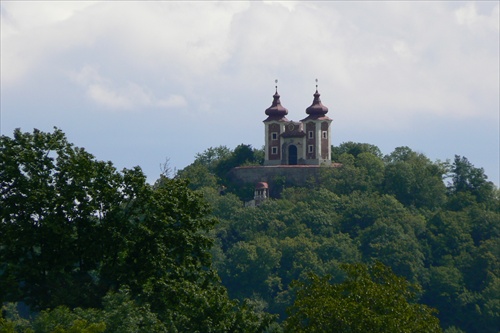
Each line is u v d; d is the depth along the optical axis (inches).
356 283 7135.8
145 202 7682.1
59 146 7760.8
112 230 7539.4
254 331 7357.3
